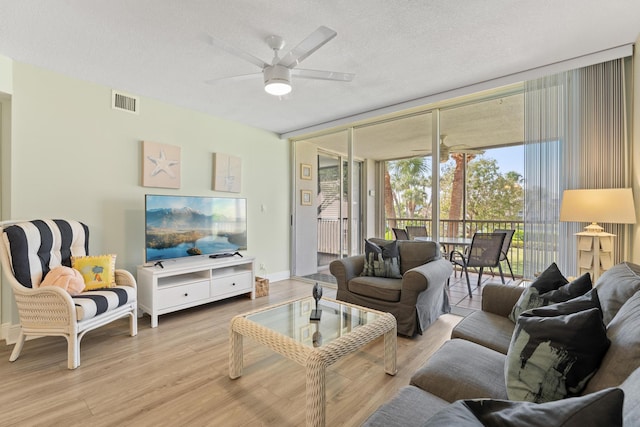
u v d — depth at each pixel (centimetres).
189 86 316
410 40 229
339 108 381
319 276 506
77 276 248
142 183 342
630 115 244
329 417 171
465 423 70
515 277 371
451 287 411
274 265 496
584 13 197
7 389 194
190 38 227
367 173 454
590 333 105
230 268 406
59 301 220
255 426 164
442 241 389
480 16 200
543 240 284
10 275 230
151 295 303
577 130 266
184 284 328
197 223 367
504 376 130
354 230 460
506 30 216
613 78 249
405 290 279
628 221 213
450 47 238
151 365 226
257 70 278
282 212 511
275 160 498
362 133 455
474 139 393
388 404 118
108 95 317
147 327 301
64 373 213
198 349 253
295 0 185
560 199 275
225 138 425
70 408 176
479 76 290
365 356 243
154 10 195
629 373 92
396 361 222
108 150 318
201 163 398
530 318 125
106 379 206
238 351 210
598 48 240
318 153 504
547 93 280
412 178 414
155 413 173
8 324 262
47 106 280
